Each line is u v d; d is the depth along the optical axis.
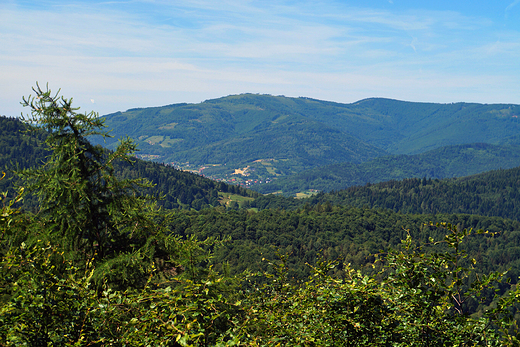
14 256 4.64
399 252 5.32
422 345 5.01
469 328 4.67
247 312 5.70
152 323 4.64
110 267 9.53
